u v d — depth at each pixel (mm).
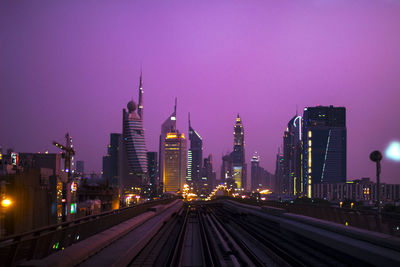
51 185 68812
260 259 21047
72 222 13891
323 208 24688
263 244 25891
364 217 18969
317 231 21062
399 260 13641
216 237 31141
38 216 62344
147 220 29500
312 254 21078
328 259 18828
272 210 35781
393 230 16594
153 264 18453
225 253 22469
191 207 84438
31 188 61406
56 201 69562
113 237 17234
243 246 25188
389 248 15523
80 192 108312
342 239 17938
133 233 20875
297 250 22641
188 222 48312
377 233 17156
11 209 55094
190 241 30344
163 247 25078
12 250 10352
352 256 17641
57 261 11008
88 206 92062
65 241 13680
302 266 18344
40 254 11719
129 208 26062
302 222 26281
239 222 45500
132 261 17906
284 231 29266
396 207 96000
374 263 14953
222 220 48906
